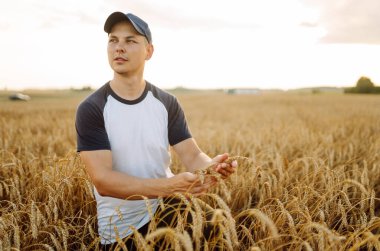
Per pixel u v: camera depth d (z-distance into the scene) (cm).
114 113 219
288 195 271
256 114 1819
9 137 582
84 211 274
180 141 249
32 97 6400
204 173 204
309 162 417
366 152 501
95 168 210
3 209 261
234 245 188
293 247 211
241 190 301
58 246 202
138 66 220
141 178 210
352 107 2284
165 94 243
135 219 222
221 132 782
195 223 163
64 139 657
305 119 1377
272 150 475
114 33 217
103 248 226
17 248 193
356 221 252
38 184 299
